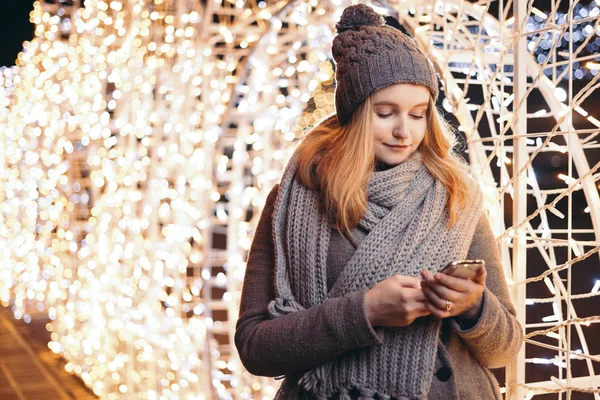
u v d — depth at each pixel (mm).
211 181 2850
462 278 1179
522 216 1773
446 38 2162
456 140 1579
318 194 1425
